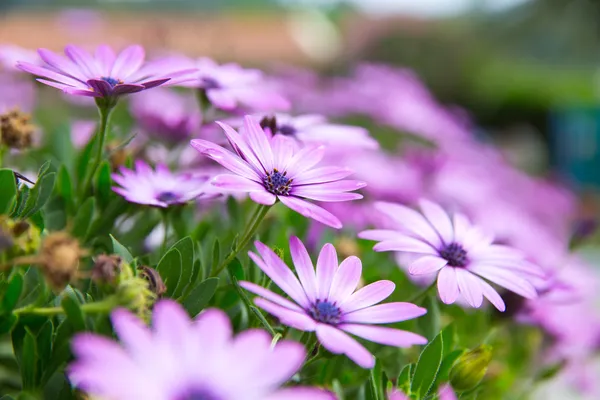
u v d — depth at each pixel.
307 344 0.40
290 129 0.50
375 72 1.67
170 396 0.31
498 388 0.55
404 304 0.38
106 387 0.30
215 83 0.52
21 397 0.36
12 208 0.40
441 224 0.45
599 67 8.85
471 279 0.43
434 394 0.41
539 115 4.69
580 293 0.56
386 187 0.75
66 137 0.54
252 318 0.42
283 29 4.71
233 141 0.40
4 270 0.39
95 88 0.42
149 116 0.63
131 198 0.44
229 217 0.51
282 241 0.48
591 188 3.90
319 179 0.41
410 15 4.67
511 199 1.25
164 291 0.39
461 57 4.68
